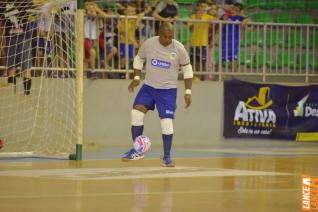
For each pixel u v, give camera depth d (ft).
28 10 107.76
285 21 146.10
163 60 81.61
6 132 110.32
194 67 126.00
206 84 127.03
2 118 110.22
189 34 125.39
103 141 120.67
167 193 60.18
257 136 130.41
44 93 112.37
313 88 134.10
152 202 54.85
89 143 115.96
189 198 57.41
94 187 63.41
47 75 112.27
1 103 110.22
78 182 66.95
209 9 130.52
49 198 56.34
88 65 118.93
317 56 136.56
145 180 69.26
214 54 127.95
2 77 110.73
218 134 128.06
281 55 133.08
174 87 82.48
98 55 119.65
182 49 81.92
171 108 82.48
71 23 110.32
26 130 111.34
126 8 123.65
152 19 122.21
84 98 119.03
